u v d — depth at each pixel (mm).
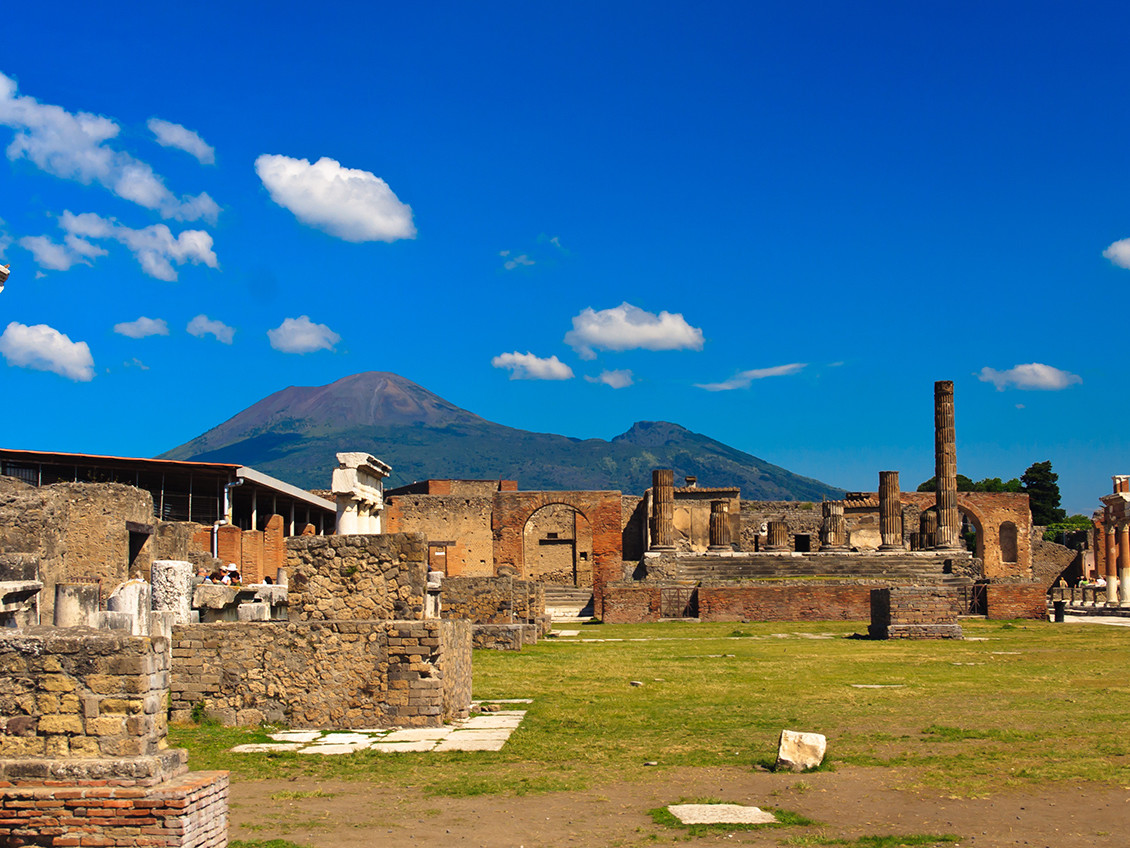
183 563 17281
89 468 38406
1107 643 31625
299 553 16031
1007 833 9625
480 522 70438
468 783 11781
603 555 60219
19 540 24078
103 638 8328
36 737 8258
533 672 23438
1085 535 80875
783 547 65000
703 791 11406
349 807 10695
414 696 15219
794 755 12430
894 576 53938
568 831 9789
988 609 44656
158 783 8133
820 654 28281
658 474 57781
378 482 29562
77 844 7895
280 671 15281
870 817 10242
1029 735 14516
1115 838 9438
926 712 16984
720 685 21016
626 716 16688
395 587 15898
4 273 21156
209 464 39500
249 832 9703
